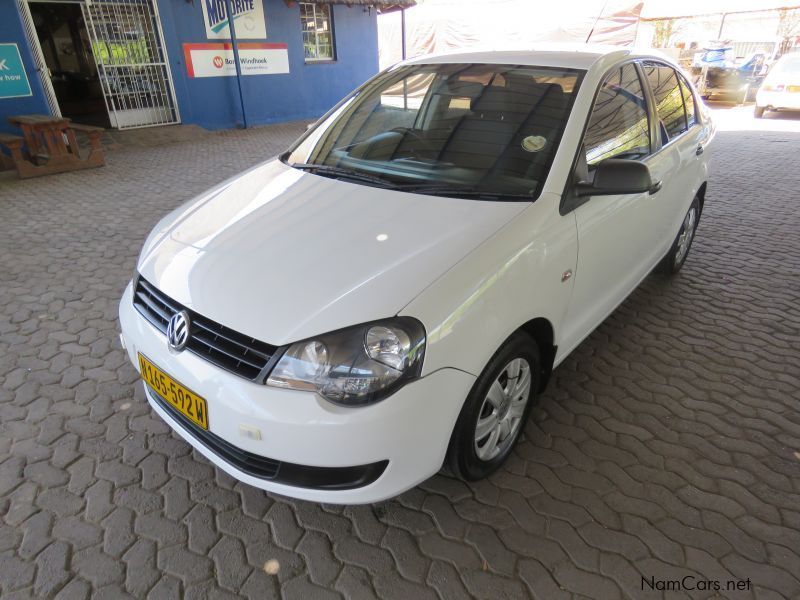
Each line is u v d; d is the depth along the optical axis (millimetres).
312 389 1732
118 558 2018
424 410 1781
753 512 2215
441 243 1990
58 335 3490
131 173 7879
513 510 2225
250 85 11781
